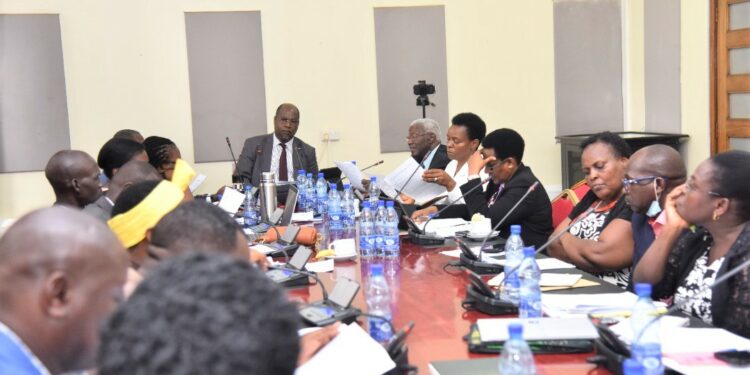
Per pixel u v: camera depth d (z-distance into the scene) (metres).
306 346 1.78
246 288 0.56
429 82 7.54
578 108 7.73
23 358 0.95
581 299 2.22
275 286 0.59
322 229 4.05
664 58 7.12
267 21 7.26
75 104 6.99
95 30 6.98
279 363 0.56
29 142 6.92
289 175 5.99
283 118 5.98
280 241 3.38
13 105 6.87
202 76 7.21
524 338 1.79
